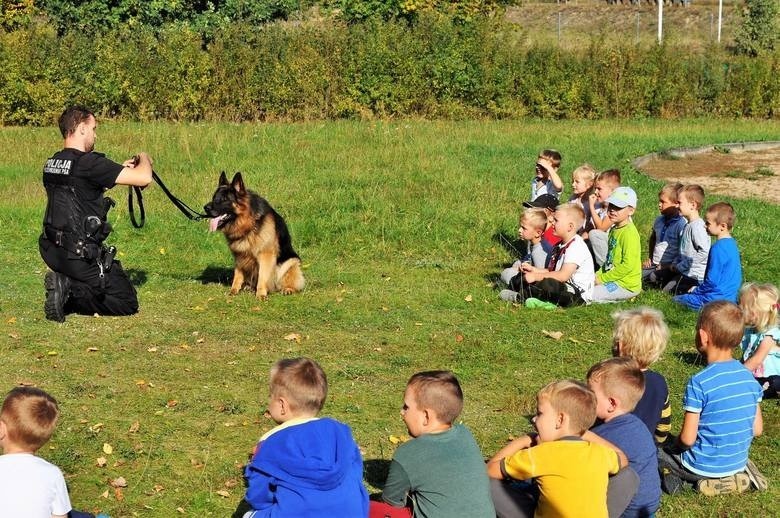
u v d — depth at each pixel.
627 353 5.29
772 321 6.57
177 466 5.37
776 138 22.62
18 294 8.68
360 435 5.87
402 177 15.02
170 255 10.66
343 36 24.09
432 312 8.62
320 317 8.38
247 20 27.09
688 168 18.64
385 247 11.16
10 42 21.78
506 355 7.46
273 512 3.95
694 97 26.80
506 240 11.52
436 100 24.95
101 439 5.66
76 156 7.85
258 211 8.95
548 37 40.31
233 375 6.82
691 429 5.21
